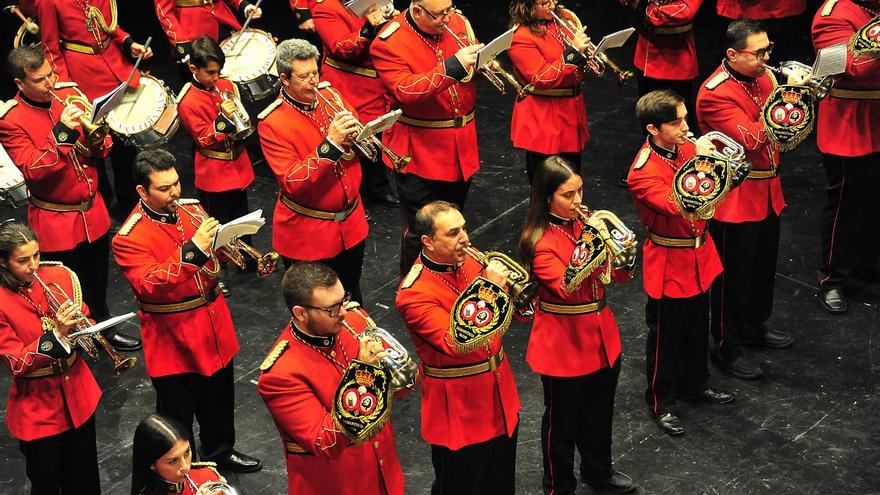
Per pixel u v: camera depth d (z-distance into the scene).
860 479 8.58
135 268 8.02
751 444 9.04
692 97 14.34
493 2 18.28
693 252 8.80
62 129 9.55
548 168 7.63
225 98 10.77
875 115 10.23
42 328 7.67
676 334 9.09
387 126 8.85
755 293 9.91
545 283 7.78
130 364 7.71
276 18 18.41
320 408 6.58
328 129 9.20
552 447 8.30
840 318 10.58
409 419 9.52
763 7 13.82
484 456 7.55
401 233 12.37
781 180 12.90
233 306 11.22
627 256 7.61
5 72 16.97
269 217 12.83
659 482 8.67
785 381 9.77
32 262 7.55
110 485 8.91
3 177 10.09
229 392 8.78
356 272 10.07
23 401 7.78
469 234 12.20
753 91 9.31
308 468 6.81
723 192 8.34
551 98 11.12
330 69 12.03
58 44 12.49
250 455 9.12
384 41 10.06
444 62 9.77
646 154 8.67
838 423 9.22
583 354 7.96
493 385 7.44
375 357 6.49
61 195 9.97
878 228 10.82
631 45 16.52
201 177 11.15
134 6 18.48
